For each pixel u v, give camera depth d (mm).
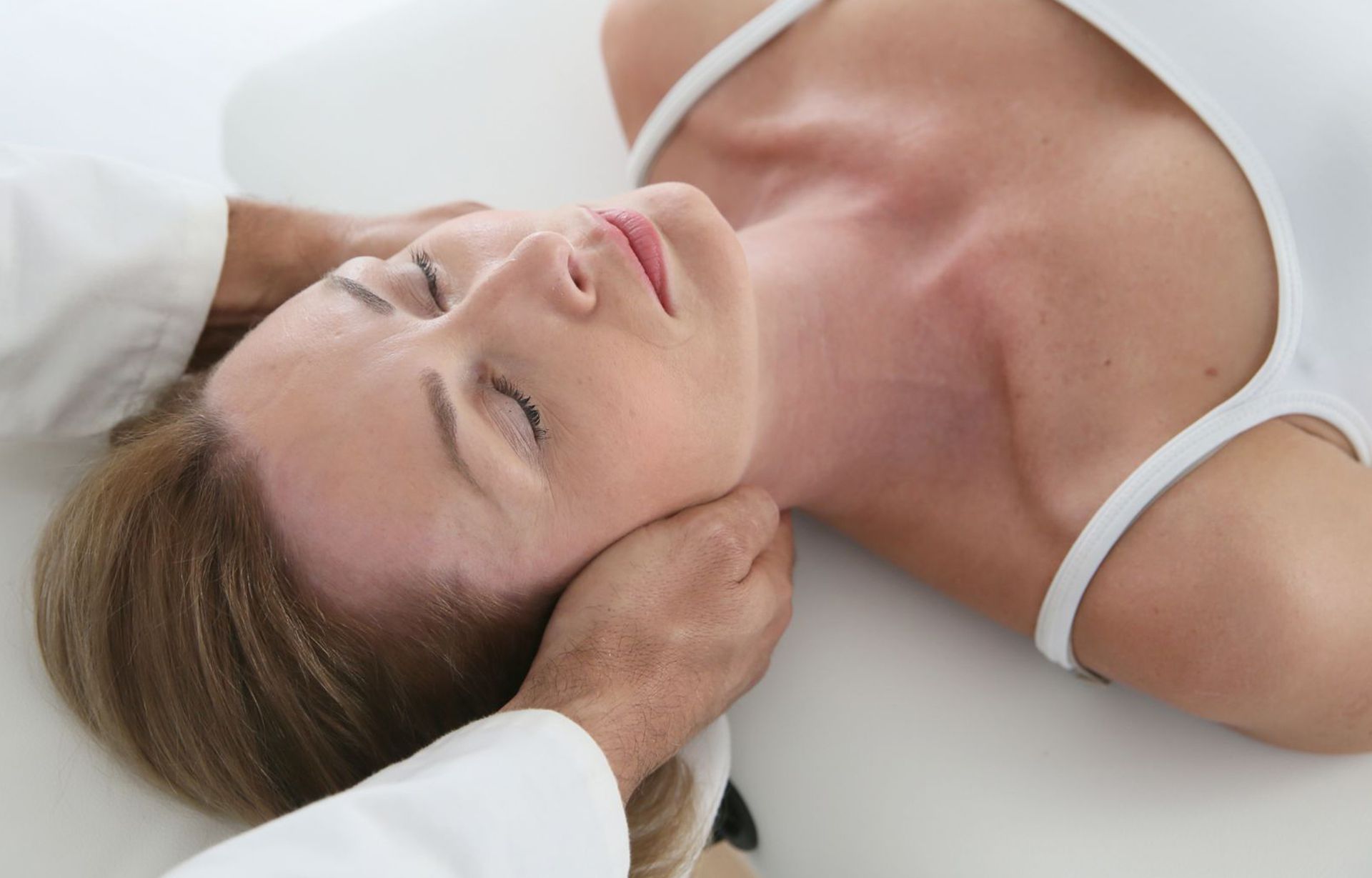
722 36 1300
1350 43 1029
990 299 1108
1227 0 1044
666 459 934
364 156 1595
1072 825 1106
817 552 1300
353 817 765
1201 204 1035
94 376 1168
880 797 1171
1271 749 1093
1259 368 1006
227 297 1217
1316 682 969
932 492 1158
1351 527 967
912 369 1144
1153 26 1057
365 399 905
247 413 949
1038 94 1117
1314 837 1042
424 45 1654
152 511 986
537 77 1615
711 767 1117
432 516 907
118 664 992
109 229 1134
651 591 960
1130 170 1064
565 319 896
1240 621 966
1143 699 1145
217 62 1620
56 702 1055
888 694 1211
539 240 899
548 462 911
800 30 1273
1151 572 1010
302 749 998
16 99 1505
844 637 1247
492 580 951
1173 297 1034
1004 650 1200
